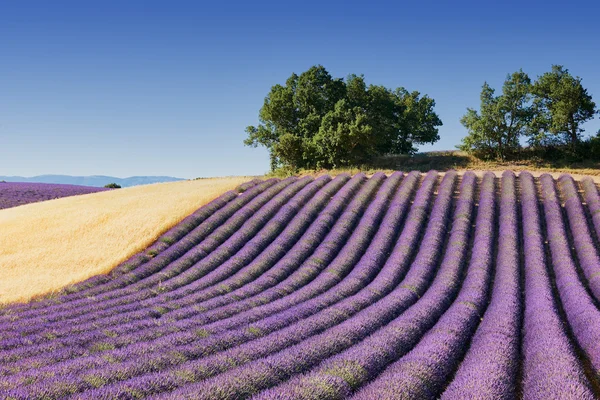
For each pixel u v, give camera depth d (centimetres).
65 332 1384
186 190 3534
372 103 5156
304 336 1258
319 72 4925
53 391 891
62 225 2798
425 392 921
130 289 1919
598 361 1107
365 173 4019
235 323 1403
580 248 2175
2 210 3553
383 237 2406
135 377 958
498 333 1268
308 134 4766
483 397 837
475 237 2386
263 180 3706
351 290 1773
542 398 854
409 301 1648
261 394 843
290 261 2155
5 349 1273
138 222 2752
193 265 2227
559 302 1733
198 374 986
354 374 977
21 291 1897
